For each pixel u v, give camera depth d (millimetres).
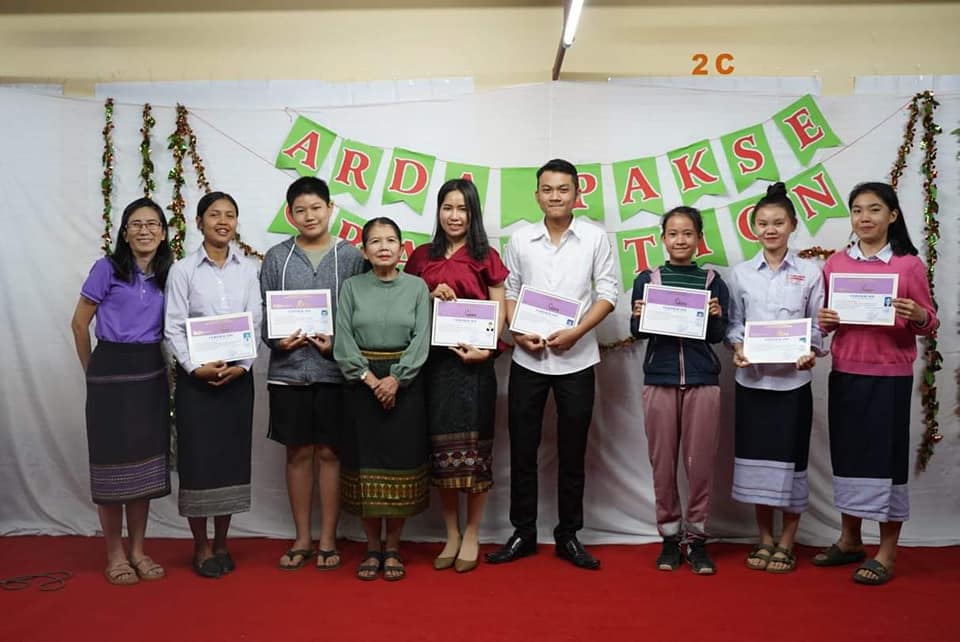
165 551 3779
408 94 4086
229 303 3465
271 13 4141
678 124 4016
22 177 4090
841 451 3412
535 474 3635
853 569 3480
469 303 3424
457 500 3592
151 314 3422
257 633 2754
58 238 4098
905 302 3252
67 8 4172
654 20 4086
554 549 3781
